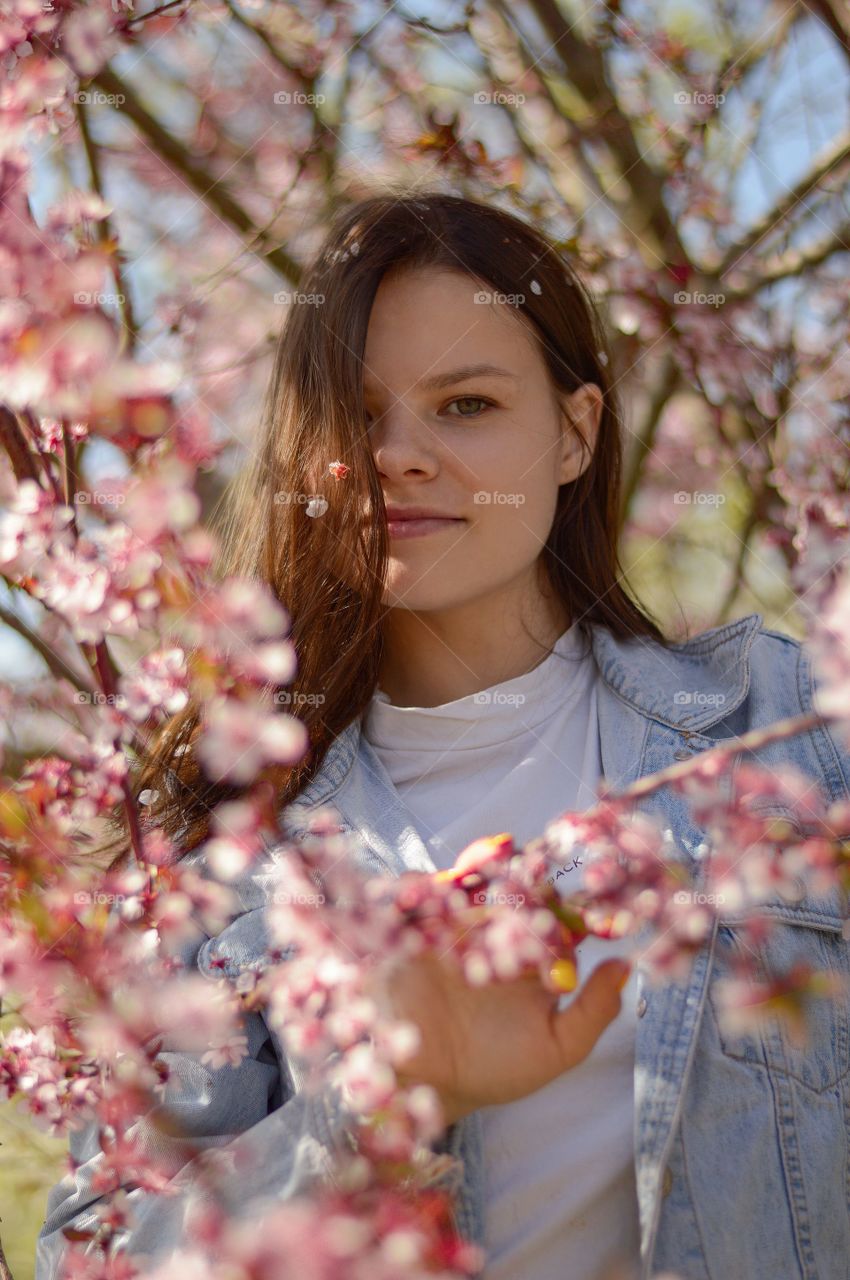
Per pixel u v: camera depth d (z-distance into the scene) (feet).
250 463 4.46
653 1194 3.33
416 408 3.84
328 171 7.86
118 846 4.26
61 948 3.30
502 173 7.64
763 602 8.96
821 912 3.64
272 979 3.00
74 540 3.27
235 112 7.97
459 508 3.81
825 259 8.57
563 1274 3.44
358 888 3.05
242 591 3.22
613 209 8.54
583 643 4.32
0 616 4.91
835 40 8.08
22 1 3.54
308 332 4.07
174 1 4.62
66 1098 3.45
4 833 3.42
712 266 8.73
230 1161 3.21
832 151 8.41
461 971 3.02
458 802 3.98
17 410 3.20
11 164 3.01
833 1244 3.51
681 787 2.90
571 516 4.44
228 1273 2.64
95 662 3.61
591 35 8.26
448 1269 2.71
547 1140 3.49
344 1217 2.69
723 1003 3.40
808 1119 3.51
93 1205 3.70
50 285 2.89
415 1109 2.83
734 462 8.77
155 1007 3.17
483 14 8.05
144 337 6.26
